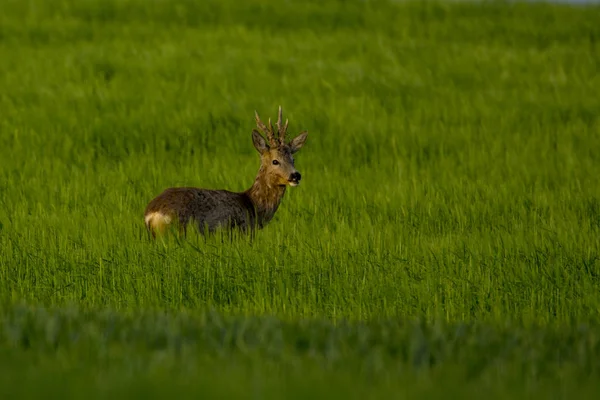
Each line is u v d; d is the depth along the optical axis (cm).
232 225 4497
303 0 13600
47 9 12619
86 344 2784
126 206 5100
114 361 2619
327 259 3991
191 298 3666
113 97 8231
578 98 8906
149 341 2861
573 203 5569
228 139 7325
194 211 4341
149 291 3684
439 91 9094
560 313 3522
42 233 4303
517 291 3738
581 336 3070
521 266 3941
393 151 7219
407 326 3162
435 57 10519
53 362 2605
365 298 3641
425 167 6812
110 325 3019
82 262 3903
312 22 12444
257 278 3772
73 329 2961
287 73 9356
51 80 8856
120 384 2367
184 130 7388
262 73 9281
